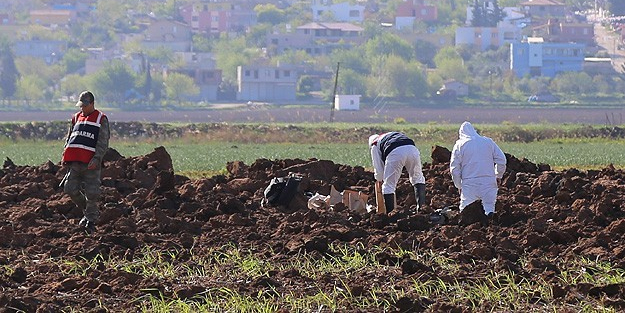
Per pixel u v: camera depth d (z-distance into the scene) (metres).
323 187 46.50
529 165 54.50
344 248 32.44
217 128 140.75
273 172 50.72
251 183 47.56
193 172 71.19
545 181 45.84
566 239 33.62
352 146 118.50
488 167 37.19
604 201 39.69
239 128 140.75
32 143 125.25
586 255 30.89
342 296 26.77
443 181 48.75
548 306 25.80
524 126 152.50
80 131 36.06
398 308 25.36
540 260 29.97
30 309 25.33
